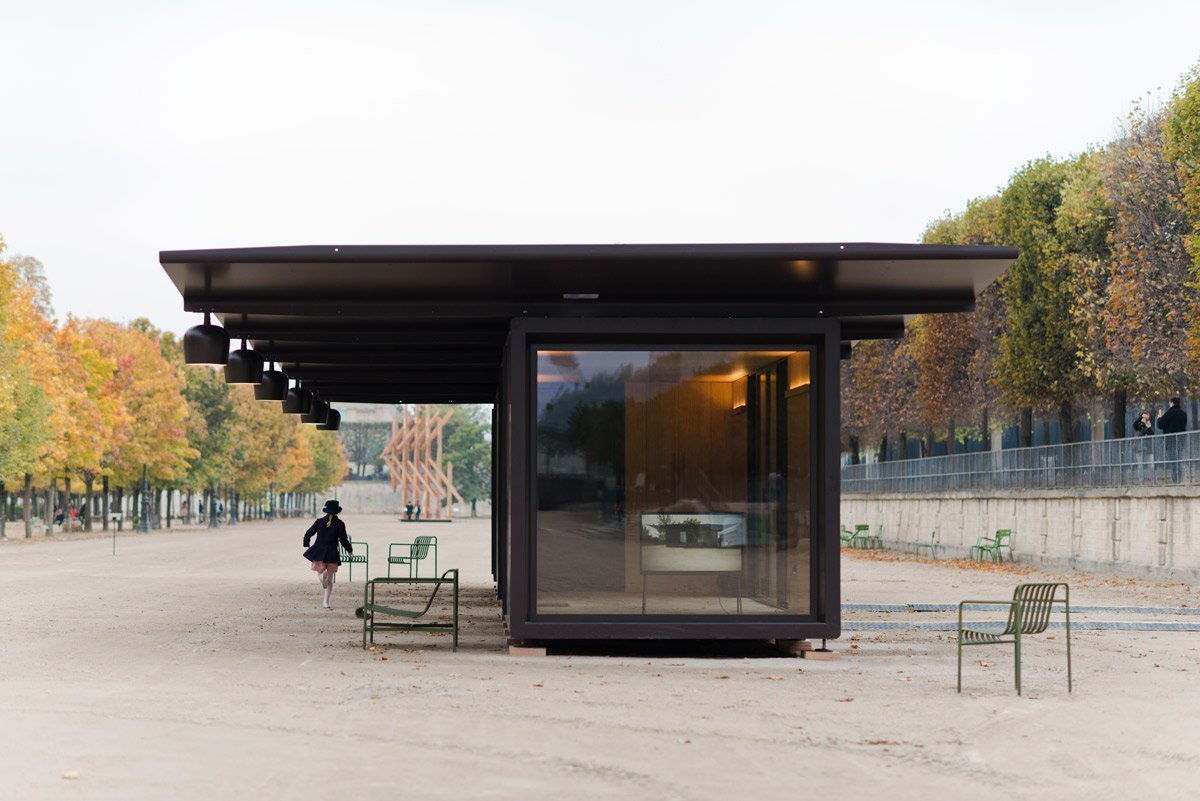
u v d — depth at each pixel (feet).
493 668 46.29
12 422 176.35
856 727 34.24
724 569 50.11
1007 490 151.53
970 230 171.12
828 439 49.96
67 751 30.07
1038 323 144.87
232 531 268.21
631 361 50.34
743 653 52.21
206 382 285.64
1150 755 30.81
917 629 63.46
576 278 46.44
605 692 40.29
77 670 44.88
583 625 49.60
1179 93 112.98
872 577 118.52
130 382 241.35
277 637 56.85
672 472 50.24
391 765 28.60
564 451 50.06
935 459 179.52
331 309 48.88
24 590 87.04
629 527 50.08
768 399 50.52
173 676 43.32
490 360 69.77
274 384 66.90
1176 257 119.85
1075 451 133.80
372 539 207.41
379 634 58.44
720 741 31.94
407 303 49.29
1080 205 138.72
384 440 602.03
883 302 50.11
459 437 535.60
